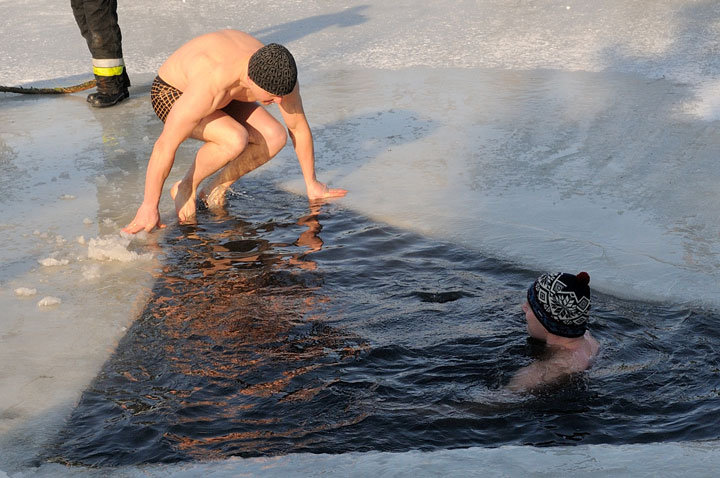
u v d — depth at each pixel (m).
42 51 18.11
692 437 5.20
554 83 14.24
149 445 5.20
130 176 10.65
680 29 17.73
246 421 5.45
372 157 11.18
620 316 6.85
